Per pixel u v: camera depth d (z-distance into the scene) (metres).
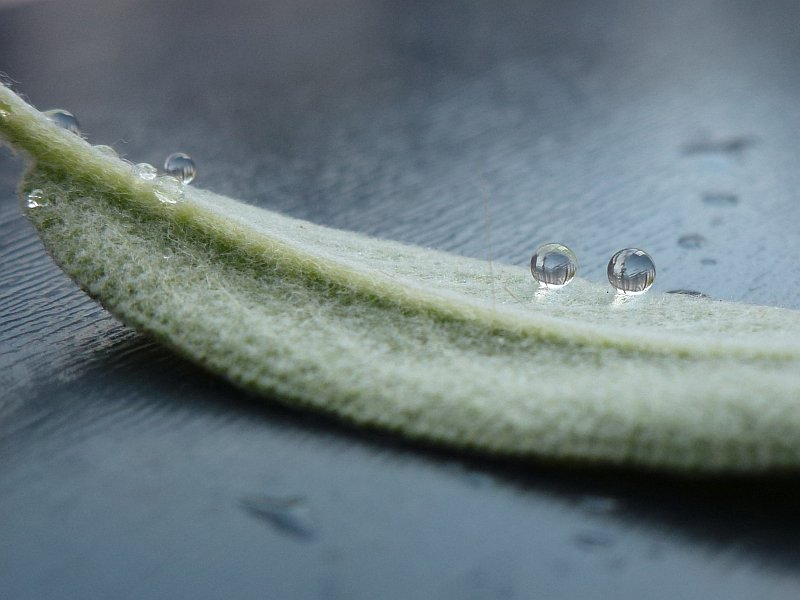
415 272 0.10
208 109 0.15
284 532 0.08
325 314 0.09
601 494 0.09
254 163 0.13
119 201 0.09
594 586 0.08
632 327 0.09
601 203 0.12
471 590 0.08
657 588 0.08
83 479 0.09
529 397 0.09
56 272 0.11
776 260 0.11
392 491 0.09
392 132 0.14
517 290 0.10
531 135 0.14
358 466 0.09
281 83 0.16
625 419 0.09
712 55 0.17
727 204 0.12
